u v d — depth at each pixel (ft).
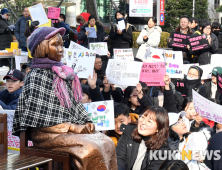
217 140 8.82
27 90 9.36
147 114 11.09
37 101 9.23
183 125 13.25
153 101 18.37
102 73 22.18
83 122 10.14
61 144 9.13
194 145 12.18
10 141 13.66
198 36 27.61
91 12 47.39
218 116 13.15
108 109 14.16
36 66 9.71
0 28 33.06
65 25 33.27
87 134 9.44
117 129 14.33
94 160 8.82
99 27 31.48
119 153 11.20
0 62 30.91
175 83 20.92
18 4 52.70
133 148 11.17
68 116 9.62
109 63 17.21
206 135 12.83
